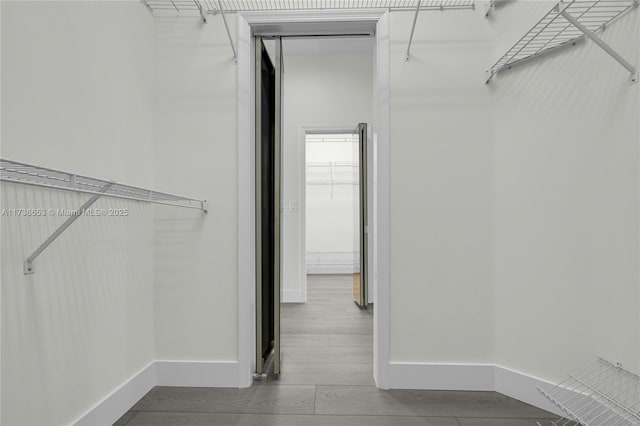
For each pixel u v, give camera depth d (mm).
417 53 2090
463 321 2072
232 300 2125
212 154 2133
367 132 4172
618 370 1534
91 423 1569
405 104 2092
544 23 1795
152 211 2119
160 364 2125
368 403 1928
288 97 4445
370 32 2232
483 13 2072
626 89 1496
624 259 1514
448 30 2084
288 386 2127
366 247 4055
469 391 2055
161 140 2139
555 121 1782
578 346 1706
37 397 1297
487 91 2072
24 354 1242
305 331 3191
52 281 1365
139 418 1778
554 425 1684
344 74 4453
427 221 2084
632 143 1476
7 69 1169
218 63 2133
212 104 2135
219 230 2131
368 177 4082
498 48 2033
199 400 1958
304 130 4438
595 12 1556
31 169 1255
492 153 2064
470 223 2072
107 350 1696
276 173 2232
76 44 1475
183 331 2129
